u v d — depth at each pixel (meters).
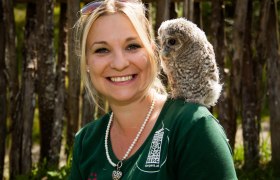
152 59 2.18
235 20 4.55
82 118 4.59
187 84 3.14
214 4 4.56
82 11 2.21
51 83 4.67
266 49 4.68
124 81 2.14
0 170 4.74
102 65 2.14
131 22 2.12
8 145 5.42
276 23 4.66
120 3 2.14
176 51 3.15
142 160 2.03
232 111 4.68
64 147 5.31
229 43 5.59
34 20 4.68
